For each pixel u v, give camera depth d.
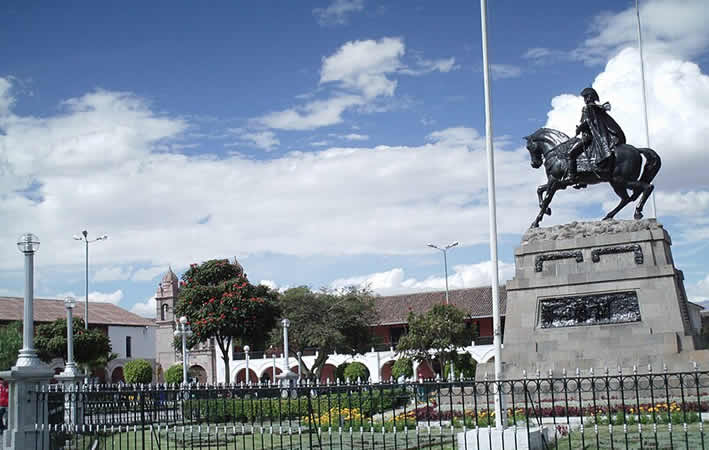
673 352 17.77
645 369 17.44
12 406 12.93
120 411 13.22
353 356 55.44
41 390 13.15
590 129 19.89
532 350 19.27
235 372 62.50
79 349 43.78
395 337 61.56
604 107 19.91
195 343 38.22
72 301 23.20
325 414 17.67
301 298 50.53
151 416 13.56
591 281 19.33
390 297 64.06
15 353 30.81
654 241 19.16
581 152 20.08
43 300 59.03
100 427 14.19
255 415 17.25
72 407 14.70
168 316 66.06
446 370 45.59
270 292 40.06
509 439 11.47
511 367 18.97
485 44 13.62
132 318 64.81
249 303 37.22
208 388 12.73
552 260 19.98
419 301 62.22
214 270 38.56
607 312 18.97
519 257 20.42
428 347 45.84
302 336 49.56
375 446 12.85
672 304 18.38
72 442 14.65
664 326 18.28
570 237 20.08
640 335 18.27
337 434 14.55
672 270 18.58
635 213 19.80
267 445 13.64
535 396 17.91
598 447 10.66
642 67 25.38
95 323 59.22
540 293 19.84
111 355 55.78
